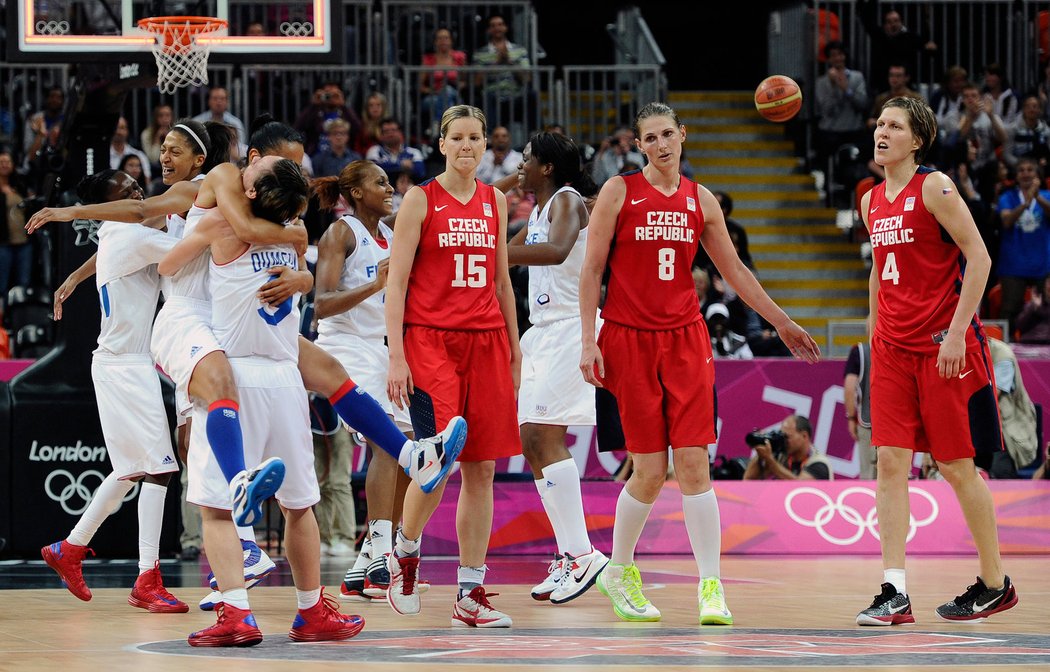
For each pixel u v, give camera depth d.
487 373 9.37
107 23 16.72
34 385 15.27
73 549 10.99
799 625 9.37
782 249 27.38
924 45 28.45
